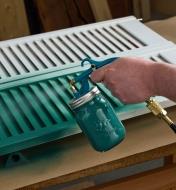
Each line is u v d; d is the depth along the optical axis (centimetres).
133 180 103
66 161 90
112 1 207
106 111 82
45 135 88
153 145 93
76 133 92
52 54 115
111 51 114
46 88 101
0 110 95
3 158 91
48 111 94
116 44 119
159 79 87
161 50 114
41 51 117
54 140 93
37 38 124
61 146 94
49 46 119
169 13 202
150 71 87
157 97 97
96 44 119
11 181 85
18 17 179
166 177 103
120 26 130
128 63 87
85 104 80
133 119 101
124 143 94
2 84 102
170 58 109
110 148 83
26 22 182
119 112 94
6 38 179
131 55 111
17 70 108
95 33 126
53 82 103
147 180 102
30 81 103
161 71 87
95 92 81
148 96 88
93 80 88
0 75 106
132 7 212
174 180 103
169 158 108
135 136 96
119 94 88
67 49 117
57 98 98
